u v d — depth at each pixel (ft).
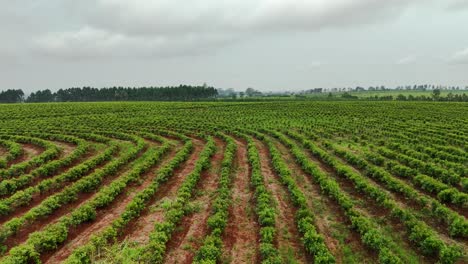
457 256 43.73
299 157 96.63
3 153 117.70
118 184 73.82
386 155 103.91
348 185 75.87
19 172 88.99
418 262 44.45
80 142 127.24
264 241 48.91
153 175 87.56
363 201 65.46
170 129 165.78
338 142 130.82
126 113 254.68
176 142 137.18
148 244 48.14
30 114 236.84
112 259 43.80
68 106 307.58
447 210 54.19
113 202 68.64
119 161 95.96
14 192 75.00
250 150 105.29
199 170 85.25
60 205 64.23
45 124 184.14
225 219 57.31
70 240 53.21
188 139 136.26
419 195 67.72
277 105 315.78
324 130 162.20
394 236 51.37
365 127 171.32
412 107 268.62
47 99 614.75
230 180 80.64
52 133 152.25
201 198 69.77
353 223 53.47
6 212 61.62
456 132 143.84
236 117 226.79
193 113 255.50
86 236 54.44
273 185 76.69
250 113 251.80
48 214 61.57
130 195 72.69
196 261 44.52
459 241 49.32
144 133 149.89
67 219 56.39
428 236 46.91
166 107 306.76
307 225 51.03
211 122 196.75
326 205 64.49
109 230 51.37
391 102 331.57
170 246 50.34
